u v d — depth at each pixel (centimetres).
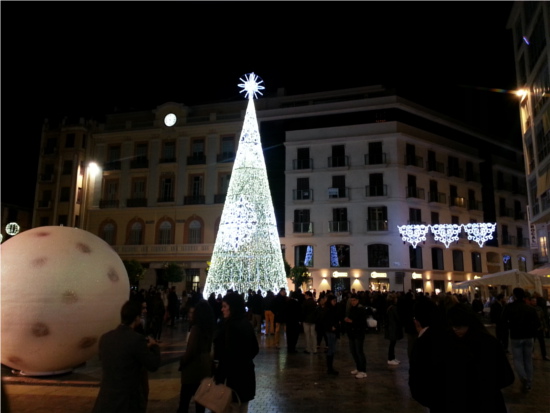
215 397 453
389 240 3641
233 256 2327
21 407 690
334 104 3925
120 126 4356
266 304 1720
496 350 369
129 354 424
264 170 2427
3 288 797
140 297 1479
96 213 4206
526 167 3097
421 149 3947
